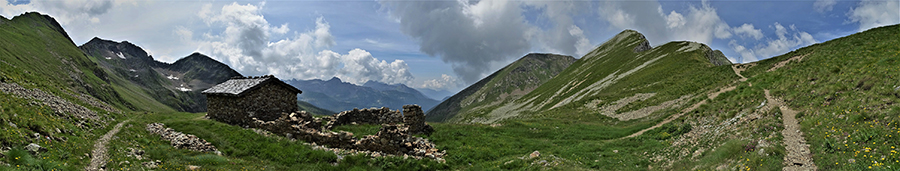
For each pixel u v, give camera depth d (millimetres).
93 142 16969
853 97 17969
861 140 13188
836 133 14445
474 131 31656
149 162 15227
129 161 14570
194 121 26438
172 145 19766
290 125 24016
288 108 33406
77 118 20609
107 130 20719
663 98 53656
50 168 10883
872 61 24719
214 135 22281
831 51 41344
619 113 54938
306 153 19859
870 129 13656
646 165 19000
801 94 22734
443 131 30250
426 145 23984
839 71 25781
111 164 13328
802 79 27562
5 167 9875
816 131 15492
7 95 19688
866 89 18625
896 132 12562
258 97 30172
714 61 92062
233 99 29062
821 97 20234
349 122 32031
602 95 76188
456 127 33719
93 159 14086
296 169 17875
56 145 13758
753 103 25609
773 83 32562
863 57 29000
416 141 24453
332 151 20609
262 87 30594
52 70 95562
